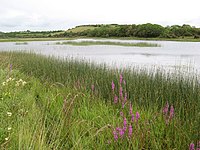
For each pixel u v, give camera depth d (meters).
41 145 3.94
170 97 7.18
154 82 8.79
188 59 25.39
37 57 17.78
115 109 6.59
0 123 4.70
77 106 6.83
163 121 5.51
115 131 4.48
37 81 10.74
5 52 23.80
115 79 9.07
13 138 4.31
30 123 4.98
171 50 39.53
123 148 4.42
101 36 114.19
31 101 6.92
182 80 8.73
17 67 14.93
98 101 7.33
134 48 44.91
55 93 8.37
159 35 93.75
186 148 4.50
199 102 6.28
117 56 28.84
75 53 32.47
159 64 20.67
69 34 128.12
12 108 5.80
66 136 5.12
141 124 5.21
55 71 12.14
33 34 136.12
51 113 6.43
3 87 7.24
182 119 5.73
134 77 9.39
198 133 4.70
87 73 10.61
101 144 4.72
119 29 106.31
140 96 7.70
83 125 5.50
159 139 4.77
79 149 4.32
